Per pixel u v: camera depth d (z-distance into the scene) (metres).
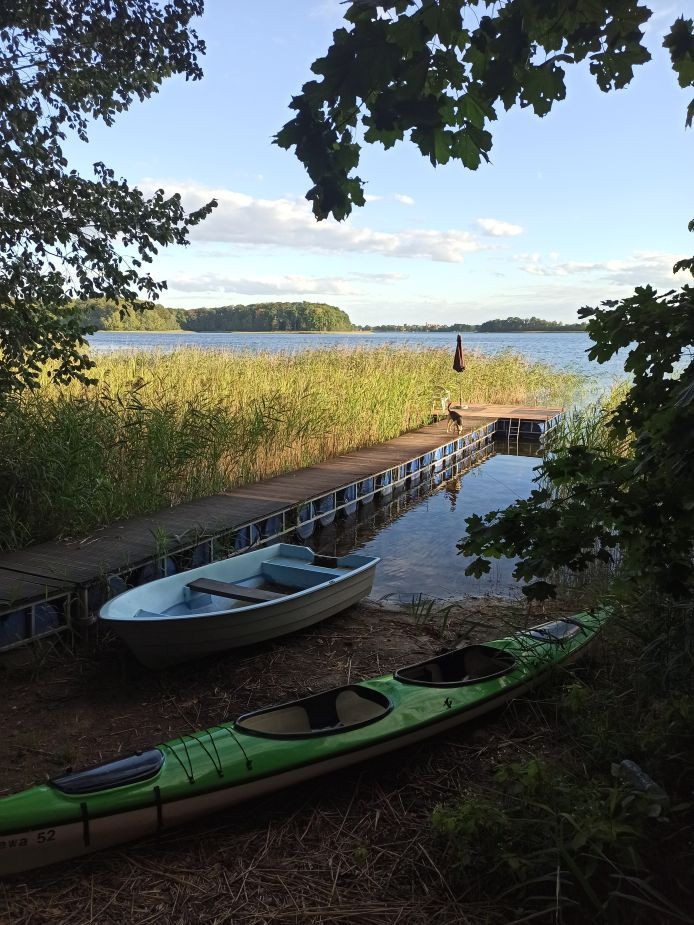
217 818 3.16
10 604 4.73
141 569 6.05
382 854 2.91
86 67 5.77
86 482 7.03
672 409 2.26
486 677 3.96
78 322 6.61
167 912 2.58
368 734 3.38
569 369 28.39
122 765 2.98
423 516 10.19
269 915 2.56
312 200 2.07
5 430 7.25
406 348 23.75
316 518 9.06
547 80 1.99
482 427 15.92
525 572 2.95
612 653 4.55
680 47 2.09
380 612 6.14
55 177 5.90
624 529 2.74
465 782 3.43
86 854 2.83
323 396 12.80
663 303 2.74
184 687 4.55
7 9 5.21
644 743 3.18
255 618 4.88
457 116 2.04
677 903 2.46
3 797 3.06
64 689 4.50
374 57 1.78
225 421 9.91
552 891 2.56
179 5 5.73
